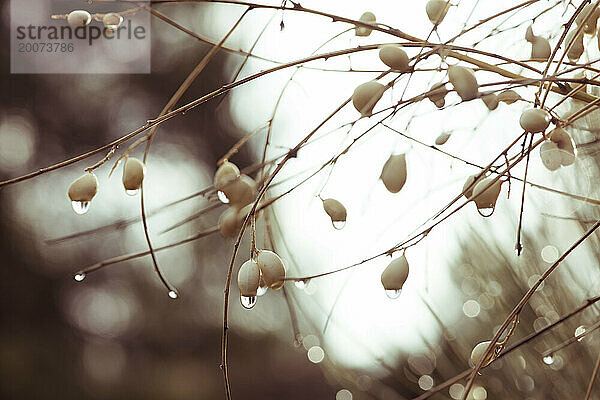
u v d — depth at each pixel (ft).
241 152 13.84
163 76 14.93
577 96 2.40
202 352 14.83
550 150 2.22
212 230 2.37
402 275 2.27
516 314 2.20
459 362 3.09
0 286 14.64
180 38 15.07
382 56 2.24
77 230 14.57
